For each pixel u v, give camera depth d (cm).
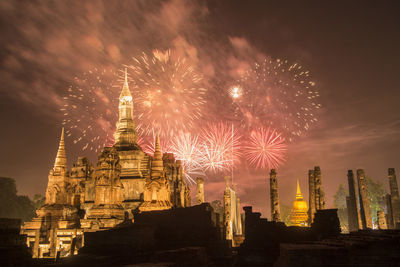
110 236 2228
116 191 3541
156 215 2842
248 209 2789
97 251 2222
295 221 7938
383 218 5388
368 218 5778
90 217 3334
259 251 2670
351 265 1551
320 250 1551
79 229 3544
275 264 2333
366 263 1555
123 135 5003
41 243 3488
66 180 4216
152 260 2125
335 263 1537
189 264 2183
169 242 2678
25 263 1988
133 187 4391
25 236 2183
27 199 7594
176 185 4538
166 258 2159
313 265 1535
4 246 1961
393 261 1540
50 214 3897
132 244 2173
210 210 2812
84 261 1956
